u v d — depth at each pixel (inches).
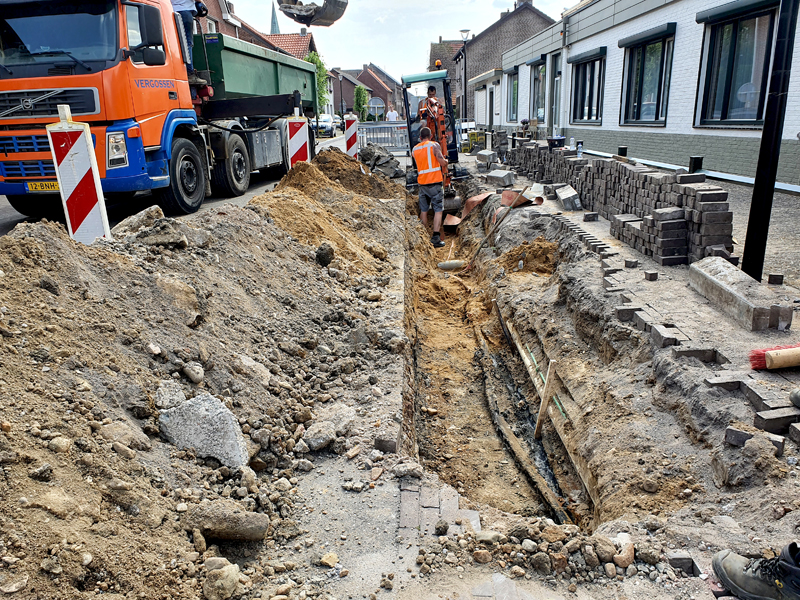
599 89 665.6
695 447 139.4
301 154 365.7
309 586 95.4
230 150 418.0
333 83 2883.9
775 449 121.5
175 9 380.8
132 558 87.7
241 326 165.2
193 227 192.2
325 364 170.9
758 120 391.5
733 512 115.3
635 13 542.6
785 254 246.7
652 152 536.4
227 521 100.7
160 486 104.1
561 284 253.1
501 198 430.6
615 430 158.2
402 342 186.2
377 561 101.8
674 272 232.4
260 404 139.3
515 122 1097.4
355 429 139.9
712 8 421.4
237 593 91.3
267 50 476.7
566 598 95.7
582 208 386.9
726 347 162.6
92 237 201.2
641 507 128.7
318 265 234.1
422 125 495.5
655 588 97.4
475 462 192.9
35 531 82.4
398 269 273.7
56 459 94.7
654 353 172.4
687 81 466.9
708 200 225.9
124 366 123.9
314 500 118.1
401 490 120.9
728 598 94.8
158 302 148.3
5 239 133.0
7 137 287.9
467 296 341.7
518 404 224.1
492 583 97.7
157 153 322.0
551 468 183.3
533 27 1630.2
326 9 415.5
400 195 462.3
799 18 346.9
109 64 284.2
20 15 288.8
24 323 117.0
